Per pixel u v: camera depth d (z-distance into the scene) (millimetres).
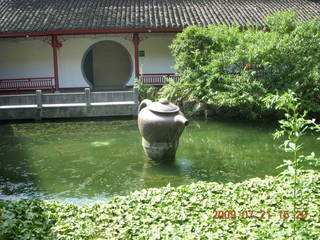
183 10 19781
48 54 20594
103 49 24750
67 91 20688
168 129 9078
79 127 13578
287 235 5094
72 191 7707
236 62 14000
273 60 13391
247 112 14430
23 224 5785
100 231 5660
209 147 10781
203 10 19828
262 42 13430
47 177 8539
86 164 9391
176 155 10062
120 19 18656
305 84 12820
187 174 8578
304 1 21469
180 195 6773
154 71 20703
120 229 5656
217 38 14703
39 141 11688
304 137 11531
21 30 17750
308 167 8883
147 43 20500
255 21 18438
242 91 13391
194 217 5938
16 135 12547
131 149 10609
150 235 5434
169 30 18016
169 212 6113
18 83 20188
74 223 5883
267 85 13617
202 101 15211
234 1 21250
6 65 20641
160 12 19406
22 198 7352
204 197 6699
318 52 13422
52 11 19703
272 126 13250
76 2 20906
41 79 20438
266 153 10070
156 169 8938
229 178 8289
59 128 13477
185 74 15367
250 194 6734
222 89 14516
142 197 6734
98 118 14828
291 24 14500
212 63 14008
